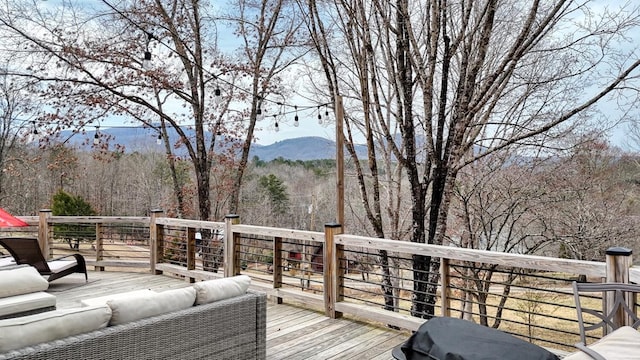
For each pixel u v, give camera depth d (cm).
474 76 608
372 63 738
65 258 621
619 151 741
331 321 412
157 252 638
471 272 791
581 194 785
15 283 290
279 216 1541
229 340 277
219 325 271
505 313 873
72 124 925
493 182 834
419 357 189
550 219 809
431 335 193
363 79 763
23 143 1110
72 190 1453
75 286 559
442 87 645
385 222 1076
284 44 1023
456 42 630
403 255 914
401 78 677
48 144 936
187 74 1034
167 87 987
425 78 632
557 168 791
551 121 684
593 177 777
